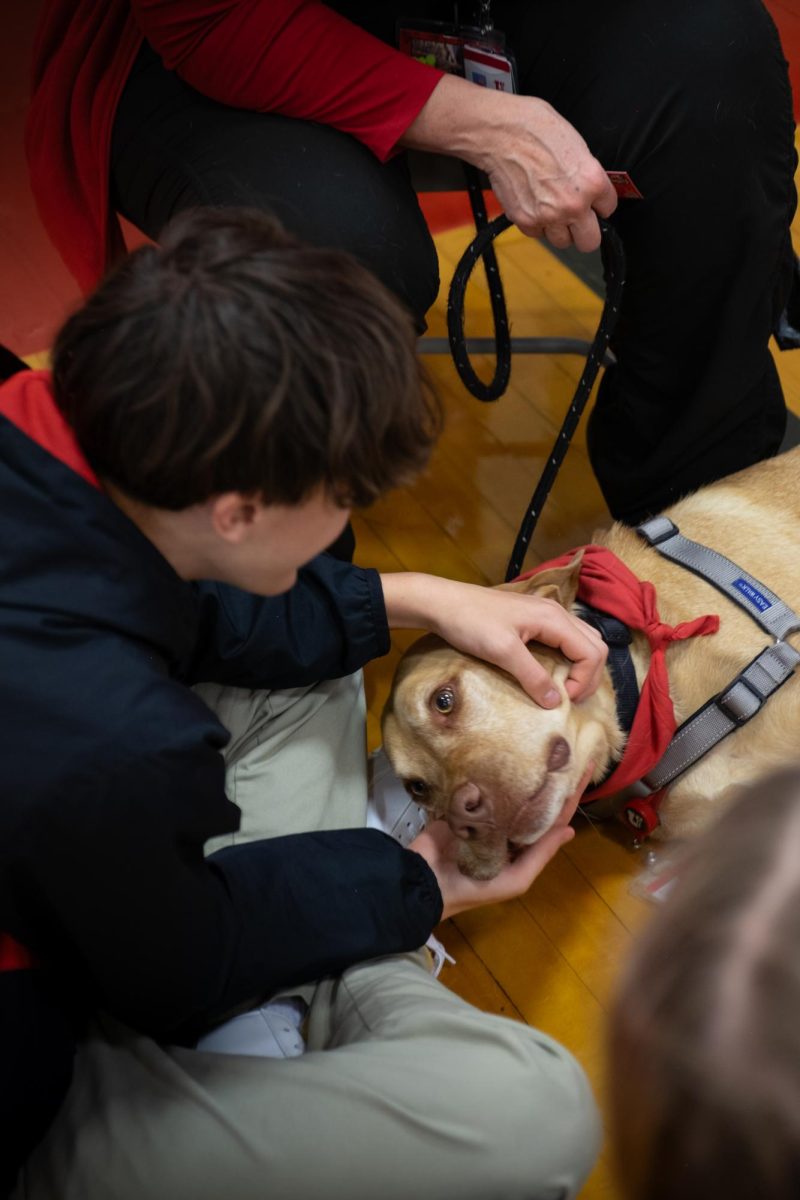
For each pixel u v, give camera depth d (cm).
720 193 180
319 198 170
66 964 117
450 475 243
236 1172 111
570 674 168
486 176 201
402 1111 112
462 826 155
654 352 200
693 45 175
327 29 166
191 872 112
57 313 275
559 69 185
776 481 199
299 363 91
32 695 98
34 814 98
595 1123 119
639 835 183
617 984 58
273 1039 135
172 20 166
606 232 175
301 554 106
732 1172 51
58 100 188
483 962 172
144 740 100
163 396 91
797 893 51
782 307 202
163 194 179
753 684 172
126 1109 115
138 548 103
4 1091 109
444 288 278
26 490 98
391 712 176
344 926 133
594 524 231
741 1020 49
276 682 156
